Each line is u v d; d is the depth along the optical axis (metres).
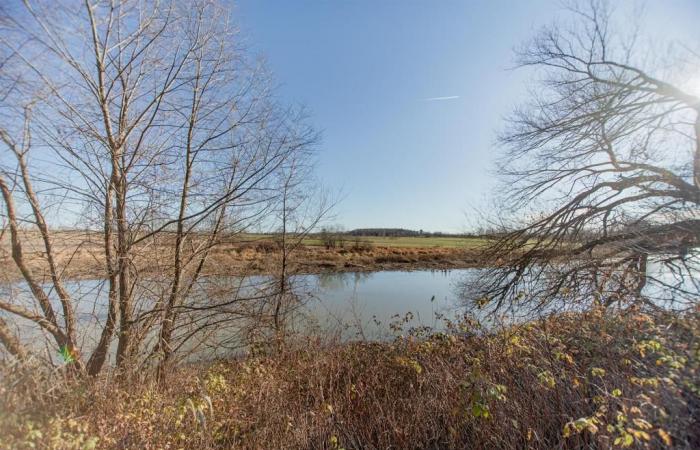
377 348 5.61
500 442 3.17
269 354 6.23
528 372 3.52
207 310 6.33
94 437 2.78
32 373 3.23
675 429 2.30
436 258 24.89
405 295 15.37
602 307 4.21
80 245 4.93
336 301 12.98
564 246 8.80
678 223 7.25
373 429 3.86
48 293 4.65
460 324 5.69
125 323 5.34
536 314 6.82
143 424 3.20
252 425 3.77
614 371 2.96
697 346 2.83
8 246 4.32
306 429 3.71
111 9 4.69
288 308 7.49
